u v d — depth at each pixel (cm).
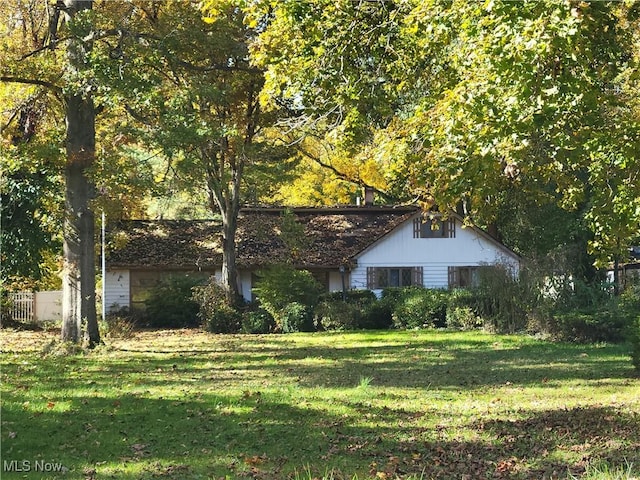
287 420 1175
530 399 1385
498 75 860
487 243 4053
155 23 2308
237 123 3122
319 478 840
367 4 1191
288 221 3984
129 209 2706
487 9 816
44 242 3139
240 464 903
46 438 1016
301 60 1192
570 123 993
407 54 1225
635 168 1079
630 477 806
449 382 1647
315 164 4828
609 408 1258
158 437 1047
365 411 1252
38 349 2383
